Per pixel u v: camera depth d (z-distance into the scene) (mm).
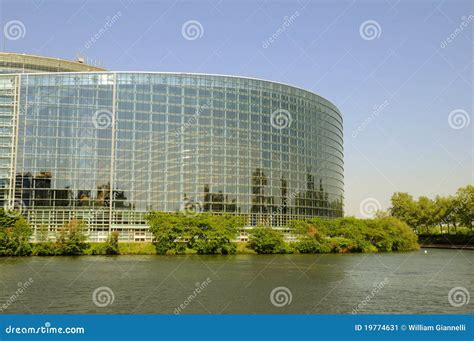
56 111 160250
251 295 69750
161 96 169000
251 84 183250
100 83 164125
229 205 173875
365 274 95188
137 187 162250
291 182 190750
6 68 189500
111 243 141000
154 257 131250
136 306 62281
